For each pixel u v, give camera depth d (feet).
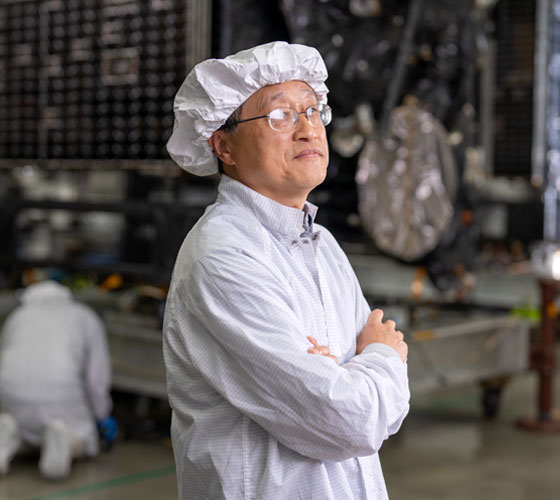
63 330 15.64
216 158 6.14
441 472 16.08
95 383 15.71
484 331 19.34
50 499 13.79
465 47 18.25
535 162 25.94
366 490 5.65
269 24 15.69
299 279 5.75
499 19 25.90
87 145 16.42
